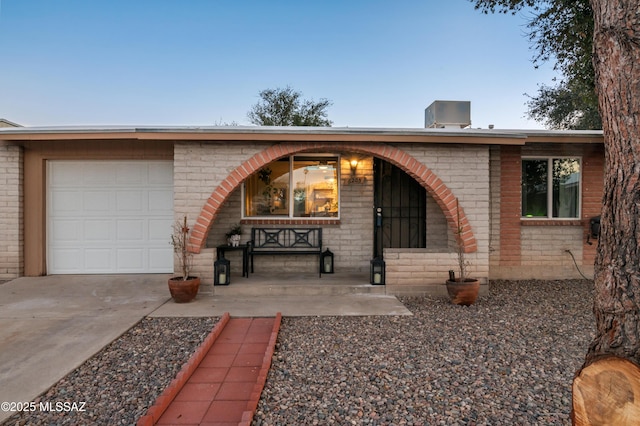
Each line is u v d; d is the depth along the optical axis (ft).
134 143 25.27
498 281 25.46
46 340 14.06
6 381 10.88
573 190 26.71
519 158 25.77
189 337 14.66
